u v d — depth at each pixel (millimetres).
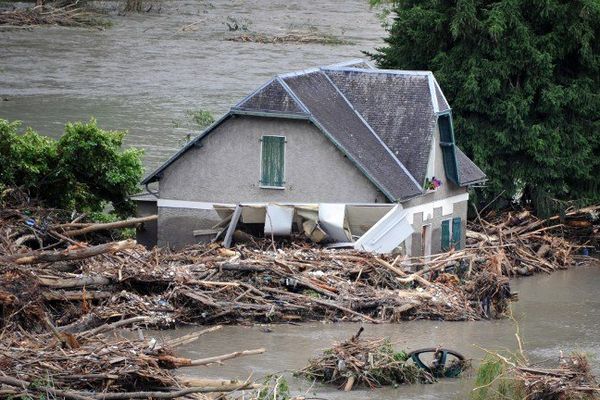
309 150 101812
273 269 88875
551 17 123812
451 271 99250
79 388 59562
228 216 100188
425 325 87438
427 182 106188
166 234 104688
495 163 124875
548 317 94000
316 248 96875
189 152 103812
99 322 78938
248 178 103062
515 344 83812
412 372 72375
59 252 79875
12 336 68500
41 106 169250
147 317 80812
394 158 105562
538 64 122625
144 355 62125
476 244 115438
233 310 84438
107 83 191625
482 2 125312
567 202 125375
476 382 68562
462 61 124812
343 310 87000
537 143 122625
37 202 99750
